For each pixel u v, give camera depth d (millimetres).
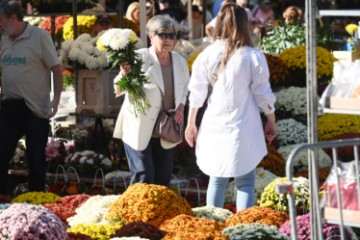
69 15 10258
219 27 6574
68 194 8672
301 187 7066
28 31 8023
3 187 8211
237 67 6457
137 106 7168
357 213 4355
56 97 8039
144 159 7254
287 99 9453
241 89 6484
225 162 6492
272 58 9484
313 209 4449
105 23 10375
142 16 9172
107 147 9633
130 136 7270
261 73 6445
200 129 6695
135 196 6055
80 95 9289
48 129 8234
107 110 9188
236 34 6484
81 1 10117
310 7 4422
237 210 6633
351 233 5594
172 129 7301
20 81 8000
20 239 4961
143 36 9211
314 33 4434
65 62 9320
